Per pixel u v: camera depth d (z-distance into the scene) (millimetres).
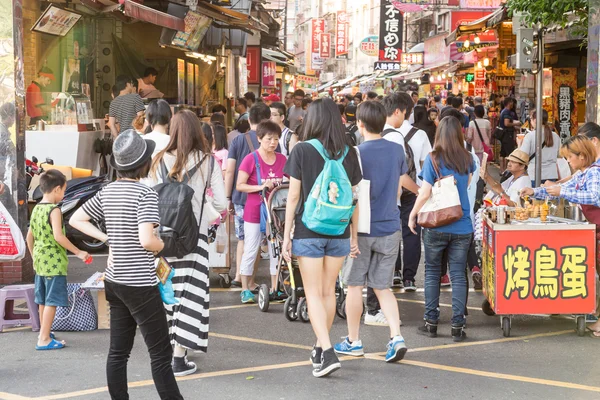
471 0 34906
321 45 89438
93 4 14617
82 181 12781
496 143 27000
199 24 20156
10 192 10195
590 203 7828
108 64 20156
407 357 7441
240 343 7902
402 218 10055
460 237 7848
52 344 7664
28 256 10586
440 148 7746
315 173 6648
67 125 14875
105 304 8398
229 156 10008
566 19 12875
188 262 6871
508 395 6410
